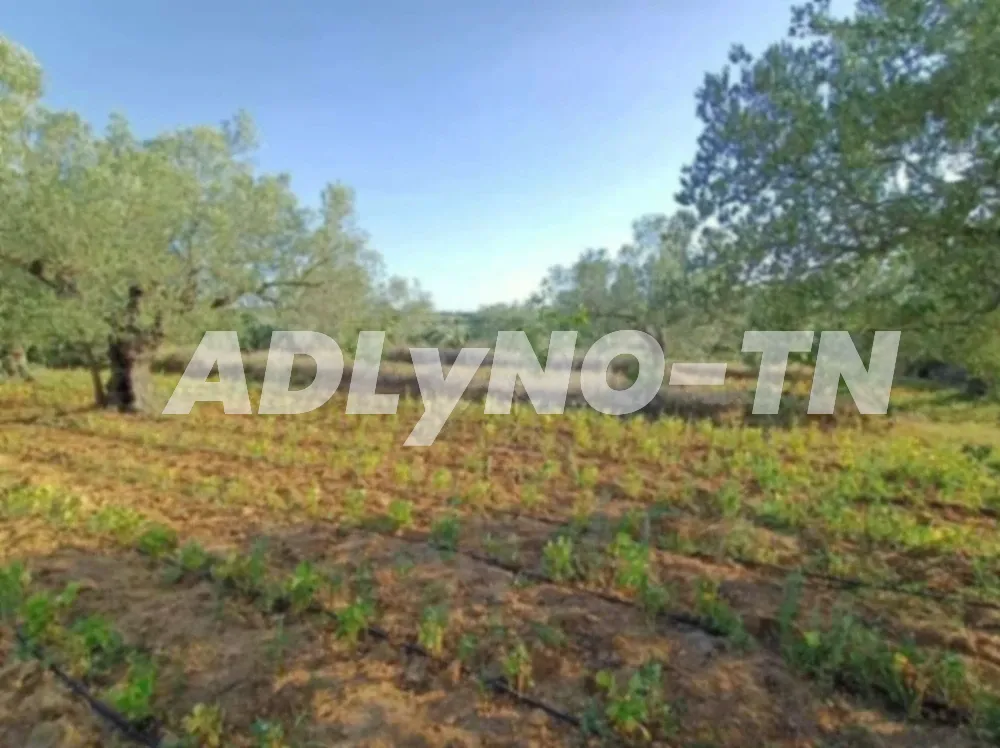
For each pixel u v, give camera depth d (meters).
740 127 4.83
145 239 11.85
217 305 13.75
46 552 6.18
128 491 8.31
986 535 6.93
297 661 4.46
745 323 5.93
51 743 3.77
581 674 4.32
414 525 7.13
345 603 5.22
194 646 4.62
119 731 3.84
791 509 7.30
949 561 6.16
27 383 17.53
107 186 11.20
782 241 4.73
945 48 4.08
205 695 4.11
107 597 5.34
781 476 8.50
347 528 6.95
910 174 4.34
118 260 11.40
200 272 13.27
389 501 7.96
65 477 8.88
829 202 4.55
